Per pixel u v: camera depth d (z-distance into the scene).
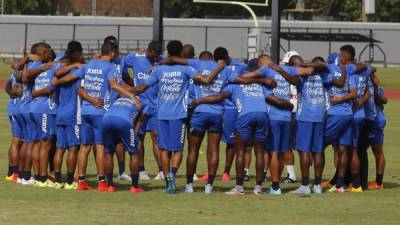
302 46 144.75
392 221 23.73
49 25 149.12
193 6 180.12
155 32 44.88
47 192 28.50
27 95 30.17
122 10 193.00
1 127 53.44
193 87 29.59
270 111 28.48
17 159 31.62
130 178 32.75
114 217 23.73
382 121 30.52
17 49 150.38
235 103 28.39
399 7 175.25
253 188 30.92
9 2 179.38
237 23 145.25
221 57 29.53
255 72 28.38
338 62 30.31
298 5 160.50
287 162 33.00
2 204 25.67
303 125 28.75
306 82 28.64
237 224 22.92
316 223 23.27
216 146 28.70
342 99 28.95
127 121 28.23
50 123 29.70
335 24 145.25
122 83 28.88
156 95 32.66
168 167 28.75
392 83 108.12
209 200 27.22
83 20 149.00
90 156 40.56
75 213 24.28
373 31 145.62
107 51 28.95
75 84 29.11
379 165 30.75
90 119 28.77
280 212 25.03
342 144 29.47
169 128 28.44
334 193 29.34
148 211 24.84
